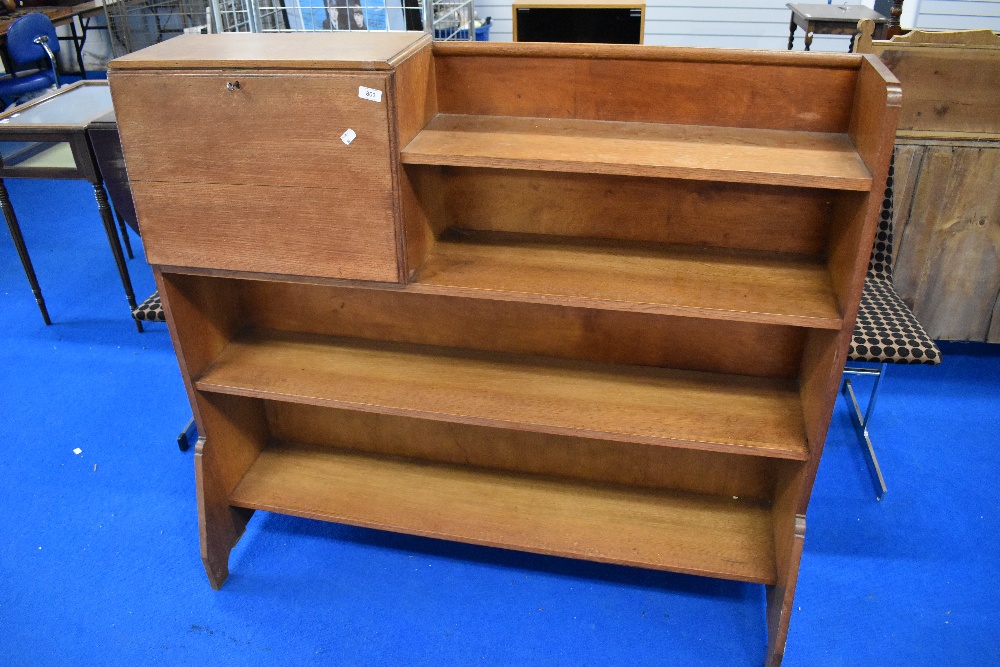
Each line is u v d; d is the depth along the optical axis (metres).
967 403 3.05
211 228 1.81
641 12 4.40
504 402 2.00
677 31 6.29
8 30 5.26
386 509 2.27
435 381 2.08
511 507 2.27
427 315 2.20
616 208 1.96
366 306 2.22
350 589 2.31
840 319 1.64
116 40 7.19
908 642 2.11
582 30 4.54
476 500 2.29
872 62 1.59
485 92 1.87
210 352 2.15
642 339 2.10
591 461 2.33
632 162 1.58
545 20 4.55
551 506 2.27
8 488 2.69
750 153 1.63
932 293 3.13
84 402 3.13
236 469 2.34
